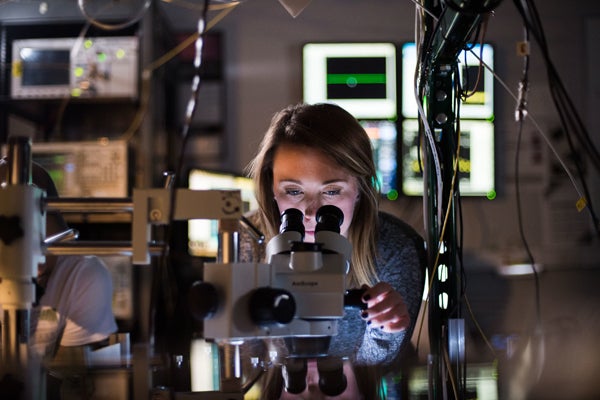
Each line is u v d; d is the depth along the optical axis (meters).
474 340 1.40
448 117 1.26
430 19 1.20
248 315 0.92
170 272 1.96
